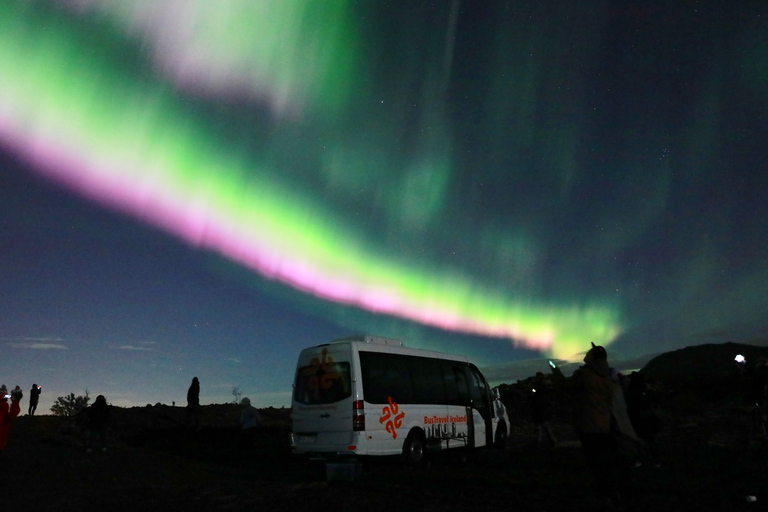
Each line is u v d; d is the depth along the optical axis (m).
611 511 7.38
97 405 17.53
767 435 14.04
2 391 13.89
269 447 19.17
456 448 15.73
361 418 13.07
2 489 11.27
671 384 33.88
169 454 17.33
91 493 10.76
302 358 14.32
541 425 17.30
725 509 7.46
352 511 8.18
